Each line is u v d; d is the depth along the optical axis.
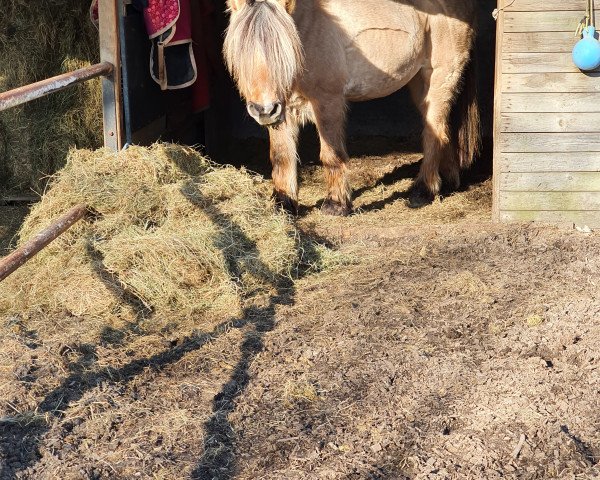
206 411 3.38
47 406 3.38
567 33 5.23
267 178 7.14
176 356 3.88
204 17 6.83
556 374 3.53
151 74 5.70
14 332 4.05
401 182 6.84
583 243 5.19
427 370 3.66
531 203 5.53
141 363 3.80
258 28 4.71
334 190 5.78
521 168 5.47
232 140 8.41
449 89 6.17
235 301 4.38
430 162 6.16
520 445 3.04
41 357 3.74
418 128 8.49
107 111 5.21
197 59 6.64
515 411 3.27
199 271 4.53
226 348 3.92
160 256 4.50
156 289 4.41
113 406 3.42
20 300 4.37
